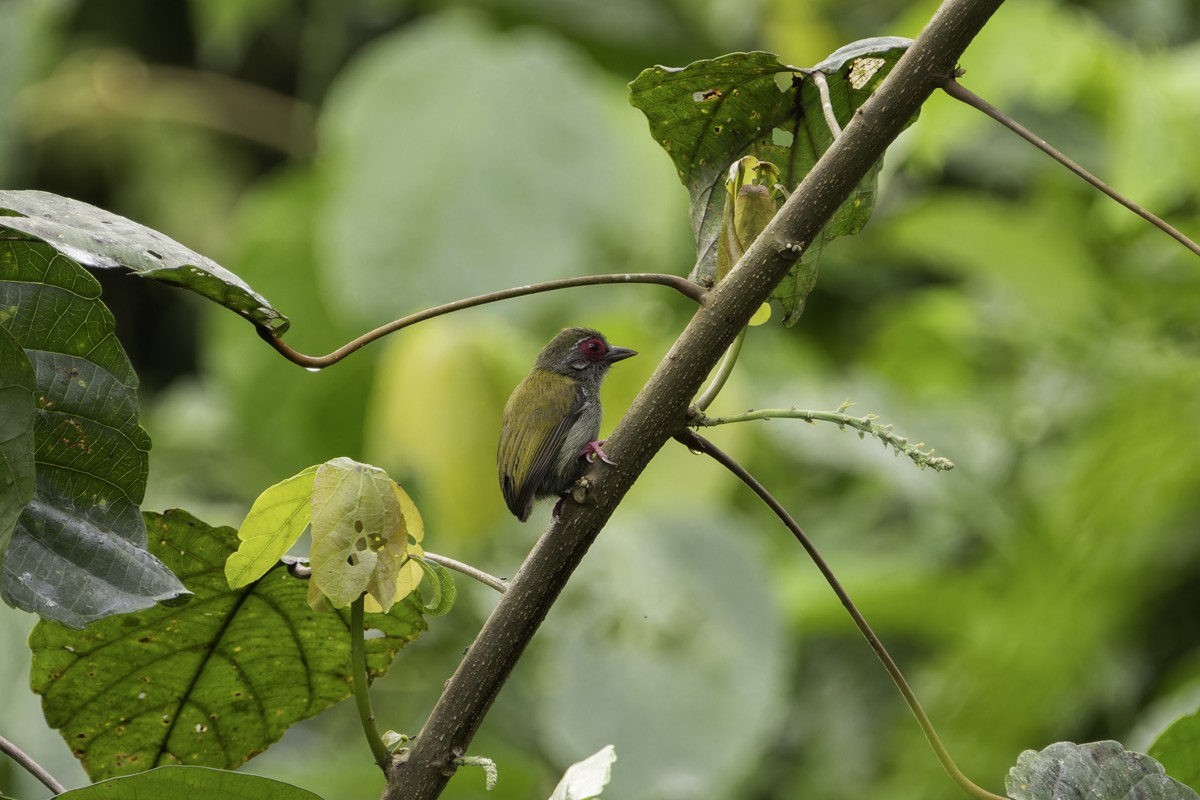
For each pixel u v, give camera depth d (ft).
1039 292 39.86
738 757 31.91
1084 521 35.50
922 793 36.40
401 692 37.58
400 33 59.00
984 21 14.84
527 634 14.44
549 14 50.52
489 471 37.17
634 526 35.17
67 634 16.11
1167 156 34.37
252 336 47.34
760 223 15.55
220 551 15.52
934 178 47.50
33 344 13.42
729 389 38.29
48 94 62.75
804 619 39.55
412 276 41.83
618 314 37.96
